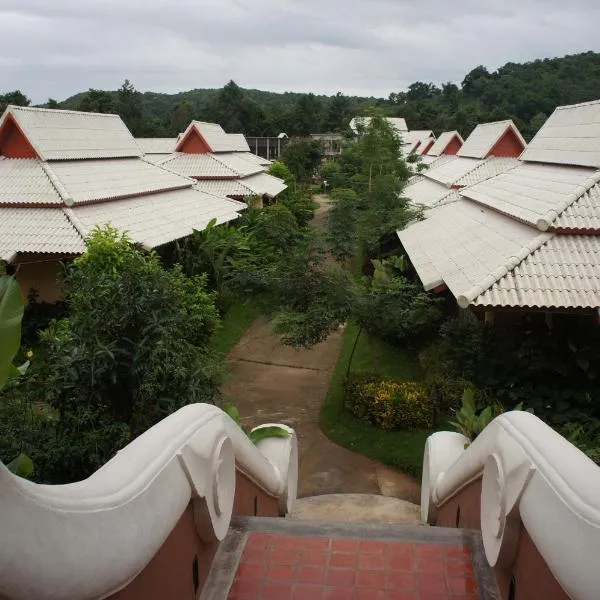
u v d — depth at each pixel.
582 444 8.77
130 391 7.46
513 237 12.38
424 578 3.82
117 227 16.61
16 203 16.47
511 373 11.38
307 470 10.54
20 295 2.27
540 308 10.21
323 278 12.16
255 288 13.00
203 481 3.23
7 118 17.56
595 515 2.15
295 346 12.25
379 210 21.83
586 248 11.11
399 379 13.88
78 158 19.16
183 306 9.57
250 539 4.23
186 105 73.19
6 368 2.21
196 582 3.51
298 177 50.88
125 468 2.62
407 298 13.33
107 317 7.36
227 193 28.81
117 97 68.56
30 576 1.84
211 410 3.73
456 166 28.72
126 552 2.30
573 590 2.12
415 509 8.99
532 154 17.41
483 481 3.62
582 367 10.72
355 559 3.99
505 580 3.46
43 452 6.64
